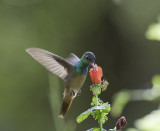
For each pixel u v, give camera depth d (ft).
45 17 54.80
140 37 48.52
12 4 56.34
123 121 11.75
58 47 52.90
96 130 11.98
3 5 56.18
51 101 15.65
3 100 48.78
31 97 49.26
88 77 45.44
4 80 50.21
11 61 51.75
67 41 53.01
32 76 50.55
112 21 51.13
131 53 48.62
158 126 15.55
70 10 54.29
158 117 15.85
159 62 46.62
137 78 47.09
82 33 52.80
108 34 51.26
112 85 46.91
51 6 55.36
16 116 47.44
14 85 49.98
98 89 12.22
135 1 49.39
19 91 49.60
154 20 48.21
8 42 53.16
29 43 53.16
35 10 55.57
